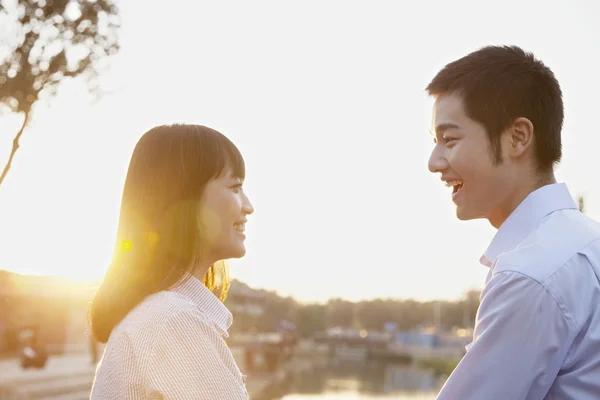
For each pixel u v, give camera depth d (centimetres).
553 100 163
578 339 141
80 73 724
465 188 166
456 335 7175
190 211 162
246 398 151
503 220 170
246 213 172
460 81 163
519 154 161
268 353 4422
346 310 10319
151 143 168
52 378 1800
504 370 141
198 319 148
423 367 5053
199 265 167
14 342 2462
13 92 725
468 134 162
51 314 2695
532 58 165
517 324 141
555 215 155
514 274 143
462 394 145
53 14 740
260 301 4444
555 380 144
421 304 10062
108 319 158
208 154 165
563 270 142
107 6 742
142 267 159
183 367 142
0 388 1541
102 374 151
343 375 3884
